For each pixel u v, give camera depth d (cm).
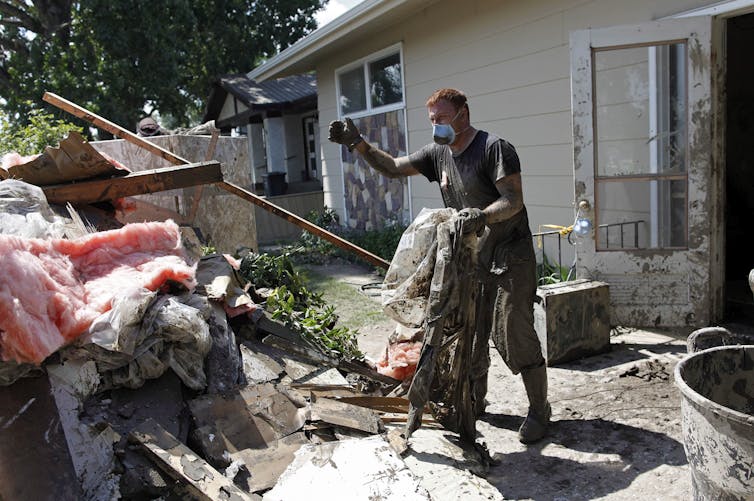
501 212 294
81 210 344
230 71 2378
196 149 562
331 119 1175
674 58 472
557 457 309
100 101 1766
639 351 447
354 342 418
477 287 313
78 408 239
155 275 281
